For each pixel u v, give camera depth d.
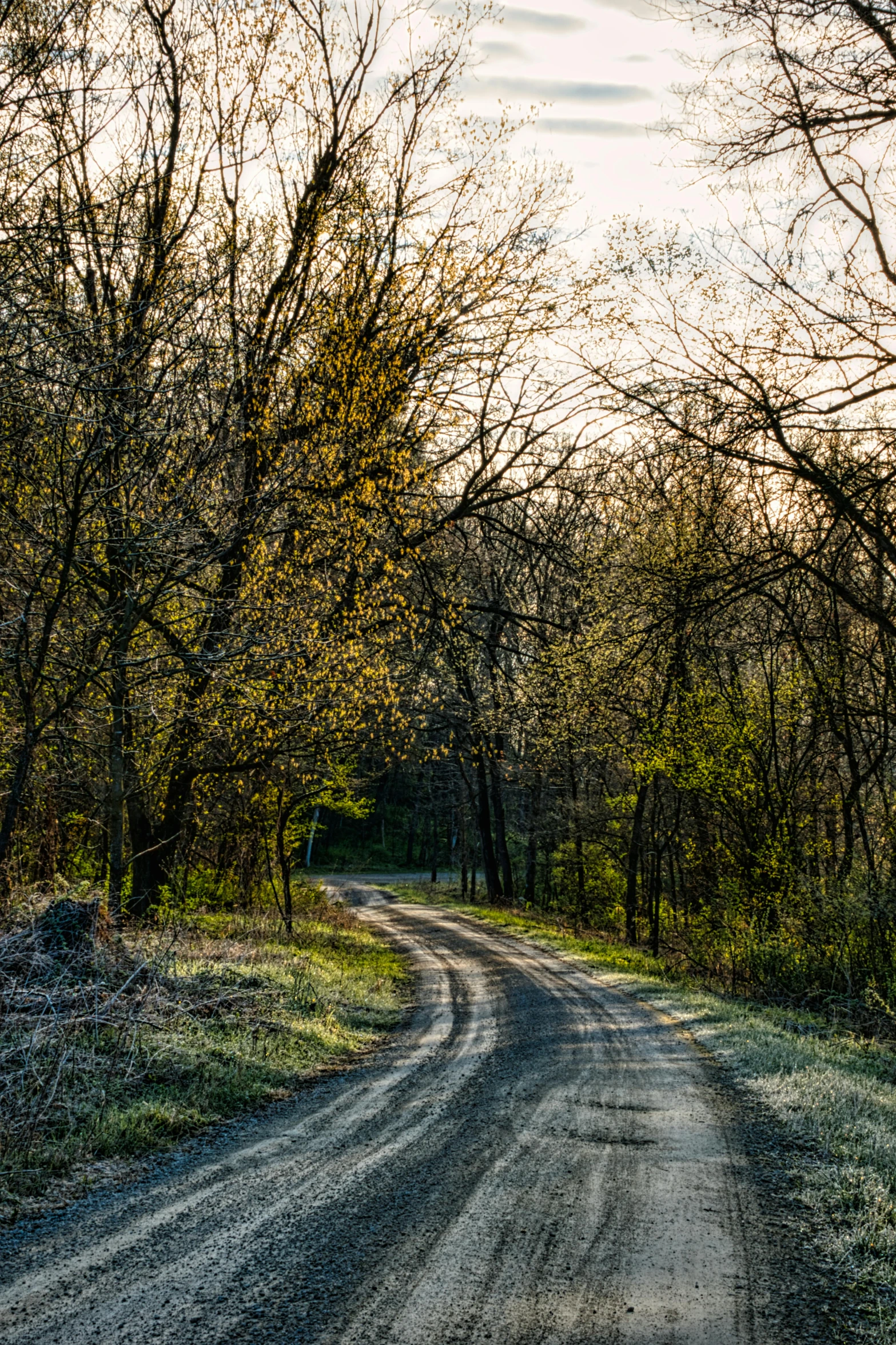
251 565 14.21
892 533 10.82
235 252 13.55
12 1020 7.81
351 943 23.39
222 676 13.09
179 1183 5.95
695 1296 4.42
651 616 12.93
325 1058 10.33
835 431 9.91
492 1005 15.02
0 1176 5.74
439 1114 7.79
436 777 54.38
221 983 11.79
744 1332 4.09
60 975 8.87
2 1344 3.83
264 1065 9.17
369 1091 8.76
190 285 11.60
